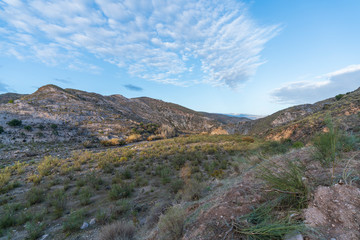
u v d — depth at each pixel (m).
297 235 1.56
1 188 9.05
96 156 18.50
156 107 150.75
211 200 3.22
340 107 26.16
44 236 4.64
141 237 3.67
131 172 11.69
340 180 2.11
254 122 63.84
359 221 1.46
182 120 138.88
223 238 1.90
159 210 4.66
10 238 4.65
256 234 1.79
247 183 3.35
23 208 6.66
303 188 2.16
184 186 7.00
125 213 5.64
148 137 44.75
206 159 14.79
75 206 6.62
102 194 7.77
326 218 1.63
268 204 2.20
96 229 4.76
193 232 2.28
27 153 21.19
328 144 2.93
